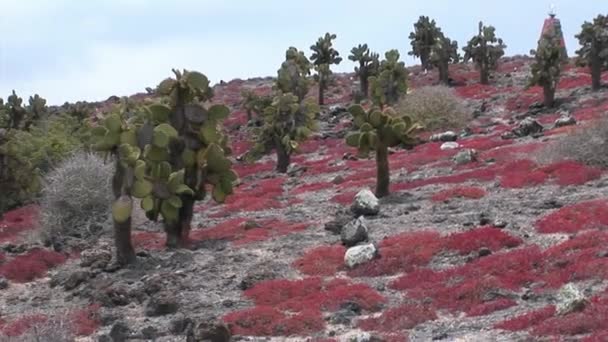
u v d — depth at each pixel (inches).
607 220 784.3
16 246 998.4
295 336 602.2
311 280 732.0
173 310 692.1
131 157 861.8
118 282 795.4
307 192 1273.4
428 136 1700.3
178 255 872.3
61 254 938.7
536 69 1849.2
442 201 1011.9
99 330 664.4
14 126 1963.6
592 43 1952.5
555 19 2807.6
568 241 726.5
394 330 589.9
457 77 2632.9
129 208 847.1
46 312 732.0
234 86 3366.1
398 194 1091.9
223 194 969.5
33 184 1238.3
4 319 719.7
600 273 628.7
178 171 906.7
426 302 639.1
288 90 1886.1
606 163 1068.5
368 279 740.7
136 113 1000.2
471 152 1293.1
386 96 1987.0
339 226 926.4
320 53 2546.8
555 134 1386.6
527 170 1124.5
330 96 2711.6
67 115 1900.8
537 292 625.3
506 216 876.6
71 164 1060.5
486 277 671.1
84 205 1039.0
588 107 1740.9
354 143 1081.4
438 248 781.9
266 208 1159.6
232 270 806.5
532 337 513.3
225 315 655.1
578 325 510.9
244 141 2054.6
